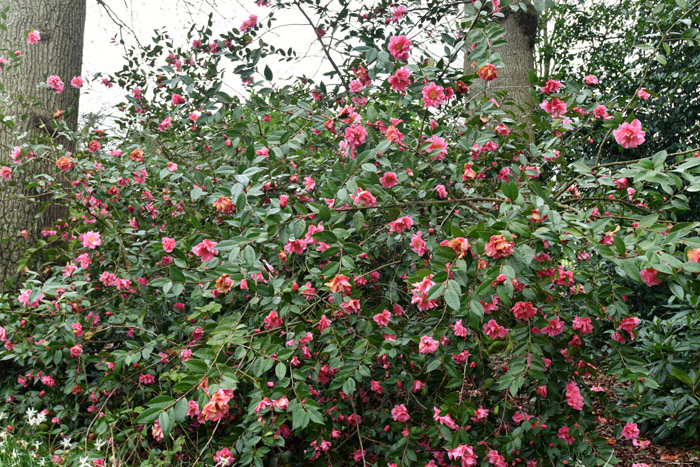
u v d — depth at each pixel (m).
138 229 3.01
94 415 2.63
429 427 2.05
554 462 2.05
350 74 3.00
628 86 5.39
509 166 2.70
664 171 1.58
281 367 1.79
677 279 1.38
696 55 4.79
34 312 2.62
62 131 3.34
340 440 2.39
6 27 3.13
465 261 1.50
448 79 2.18
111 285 2.92
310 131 2.91
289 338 2.04
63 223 3.26
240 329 2.05
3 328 2.57
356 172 2.01
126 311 2.72
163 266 2.86
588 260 2.45
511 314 2.04
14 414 2.71
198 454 2.28
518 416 2.04
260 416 2.03
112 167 2.94
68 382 2.58
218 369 1.62
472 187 2.39
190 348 2.44
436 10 2.94
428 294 1.41
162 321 2.83
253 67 2.39
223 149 3.05
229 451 2.07
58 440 2.60
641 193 2.17
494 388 2.11
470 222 2.21
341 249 1.75
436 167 2.22
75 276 2.75
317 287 2.10
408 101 2.18
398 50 2.05
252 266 1.75
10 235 3.24
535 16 4.20
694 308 2.47
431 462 2.08
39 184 2.97
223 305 2.68
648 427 3.34
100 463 2.14
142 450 2.54
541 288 1.88
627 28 5.49
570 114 2.59
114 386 2.53
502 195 1.67
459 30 2.59
